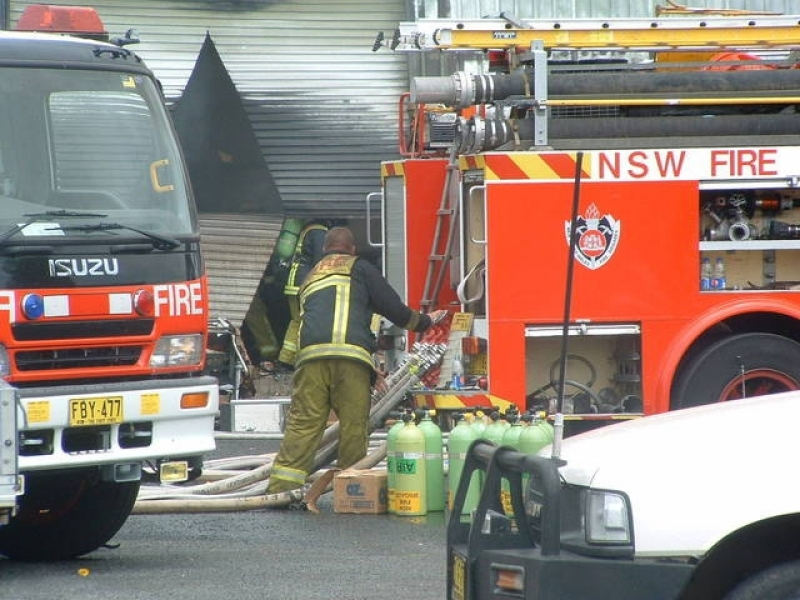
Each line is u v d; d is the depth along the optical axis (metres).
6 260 28.56
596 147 38.59
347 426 38.06
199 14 61.75
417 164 44.22
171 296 30.20
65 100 30.31
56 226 29.11
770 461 18.53
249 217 60.19
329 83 62.22
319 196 62.16
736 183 38.41
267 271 61.09
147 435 29.75
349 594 27.38
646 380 38.00
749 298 38.44
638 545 18.23
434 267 43.31
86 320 29.17
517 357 37.75
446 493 37.62
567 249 37.78
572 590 18.16
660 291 38.03
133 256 29.84
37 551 32.62
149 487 39.78
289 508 38.38
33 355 28.81
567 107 39.62
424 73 62.19
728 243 38.53
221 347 55.22
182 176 31.20
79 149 30.22
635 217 38.00
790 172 38.47
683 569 18.09
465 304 39.69
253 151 60.03
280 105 62.06
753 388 38.78
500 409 37.75
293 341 56.28
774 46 40.75
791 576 18.42
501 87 39.22
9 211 29.11
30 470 28.34
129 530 35.41
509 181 37.72
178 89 61.62
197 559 31.25
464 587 19.52
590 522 18.42
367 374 38.16
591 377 39.12
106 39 32.88
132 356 29.91
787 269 39.28
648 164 38.09
